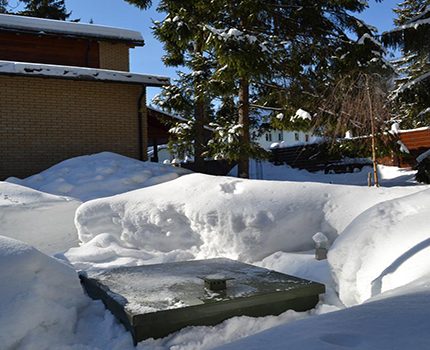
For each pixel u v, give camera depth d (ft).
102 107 34.45
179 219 18.81
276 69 33.12
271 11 31.89
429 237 11.30
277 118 34.47
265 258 16.28
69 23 38.52
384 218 13.47
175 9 31.19
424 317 6.63
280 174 61.31
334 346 5.76
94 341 10.66
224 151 31.45
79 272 15.25
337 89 29.81
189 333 10.59
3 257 10.77
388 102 29.66
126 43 40.60
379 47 32.14
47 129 32.30
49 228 21.66
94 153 34.06
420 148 53.57
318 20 33.30
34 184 26.58
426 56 34.12
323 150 44.70
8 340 9.42
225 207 17.38
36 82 31.99
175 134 42.73
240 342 6.65
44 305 10.45
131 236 19.57
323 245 15.12
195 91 37.47
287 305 12.10
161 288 12.44
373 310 7.34
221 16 32.01
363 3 34.88
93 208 20.71
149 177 28.78
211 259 16.53
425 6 34.30
